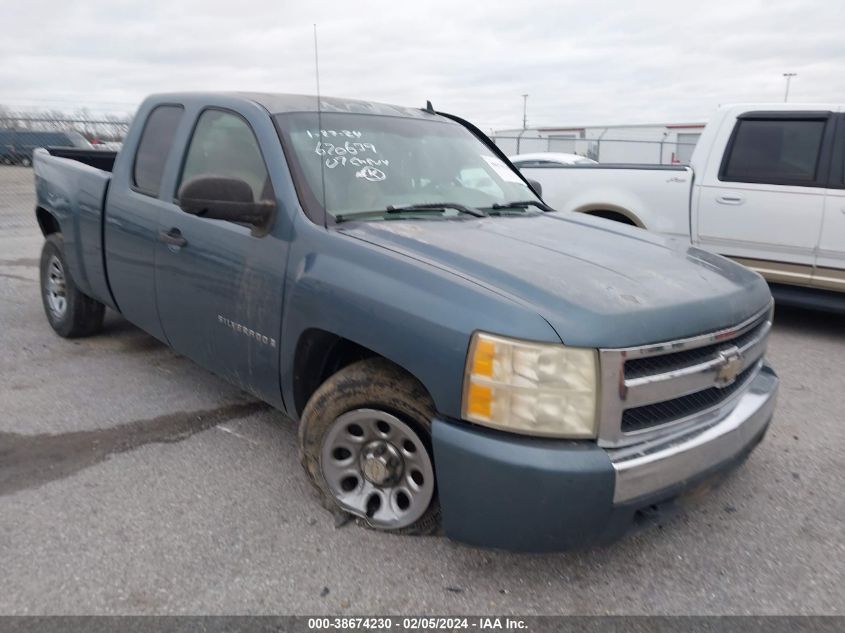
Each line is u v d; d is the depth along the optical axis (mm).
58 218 5133
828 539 3143
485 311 2504
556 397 2428
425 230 3232
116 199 4434
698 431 2777
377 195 3523
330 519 3172
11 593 2639
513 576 2834
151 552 2908
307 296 3029
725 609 2678
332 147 3609
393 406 2816
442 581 2787
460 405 2531
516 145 22484
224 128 3811
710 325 2730
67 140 17453
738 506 3414
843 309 6113
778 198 6234
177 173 4004
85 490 3385
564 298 2541
